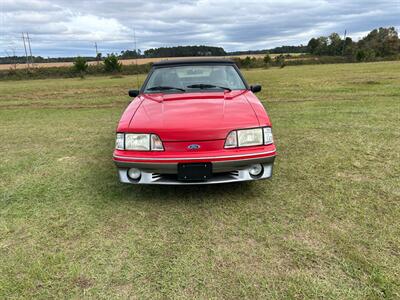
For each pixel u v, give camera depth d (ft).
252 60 207.62
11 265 6.97
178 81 12.28
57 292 6.12
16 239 8.02
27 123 24.48
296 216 8.66
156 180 9.03
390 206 8.99
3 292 6.13
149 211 9.29
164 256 7.14
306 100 30.71
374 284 6.00
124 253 7.30
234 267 6.66
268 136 9.07
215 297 5.83
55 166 13.58
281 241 7.53
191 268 6.68
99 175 12.33
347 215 8.58
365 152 13.80
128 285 6.25
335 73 76.64
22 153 15.84
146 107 10.05
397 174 11.26
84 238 7.97
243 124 8.83
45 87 70.79
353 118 20.97
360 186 10.38
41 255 7.30
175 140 8.58
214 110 9.41
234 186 10.77
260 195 10.02
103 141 17.76
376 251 6.98
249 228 8.16
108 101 38.42
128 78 109.09
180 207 9.46
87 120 25.03
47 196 10.52
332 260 6.75
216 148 8.67
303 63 202.08
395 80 47.73
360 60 202.90
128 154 8.91
